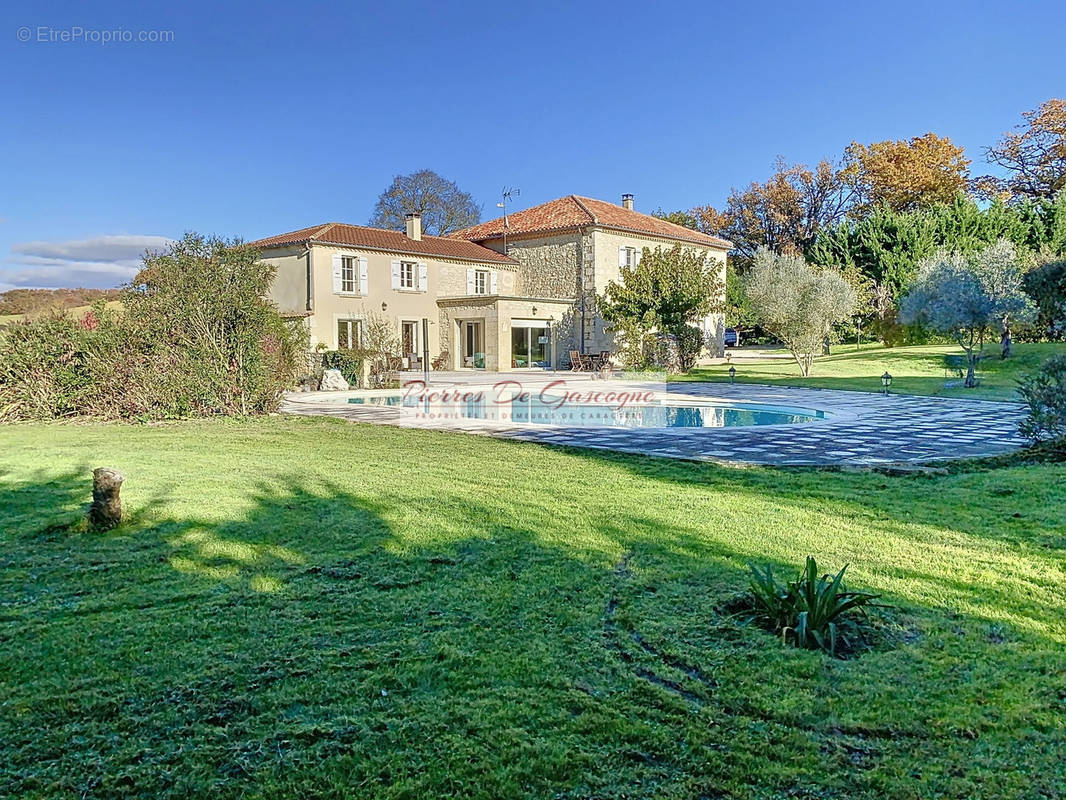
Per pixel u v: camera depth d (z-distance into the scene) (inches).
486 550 211.0
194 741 111.0
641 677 131.8
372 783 100.3
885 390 798.5
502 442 446.0
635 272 1215.6
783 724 115.6
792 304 1052.5
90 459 376.5
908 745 109.4
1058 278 982.4
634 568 193.6
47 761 105.7
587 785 99.7
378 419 593.9
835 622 151.8
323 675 132.5
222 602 170.7
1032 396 382.3
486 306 1253.1
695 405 730.2
